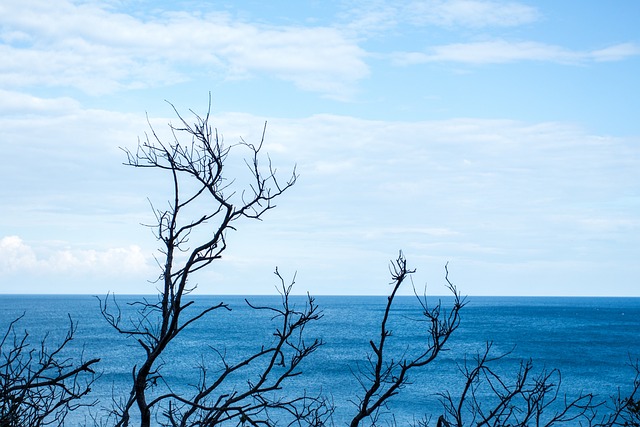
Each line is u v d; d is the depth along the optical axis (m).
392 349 89.00
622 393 49.34
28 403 5.77
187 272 5.24
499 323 165.12
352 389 48.69
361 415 5.99
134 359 68.38
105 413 28.17
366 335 118.06
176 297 5.21
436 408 41.62
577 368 70.75
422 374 60.66
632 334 126.19
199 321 169.75
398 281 5.98
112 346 85.00
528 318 192.25
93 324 131.50
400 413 40.31
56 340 91.38
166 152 5.39
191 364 64.31
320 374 56.28
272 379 51.69
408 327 144.12
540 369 67.88
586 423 34.62
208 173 5.41
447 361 73.88
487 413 30.88
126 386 43.78
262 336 112.69
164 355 75.44
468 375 7.19
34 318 158.75
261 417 25.16
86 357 65.25
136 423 25.80
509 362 74.75
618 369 70.25
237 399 5.66
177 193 5.43
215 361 67.25
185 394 36.50
